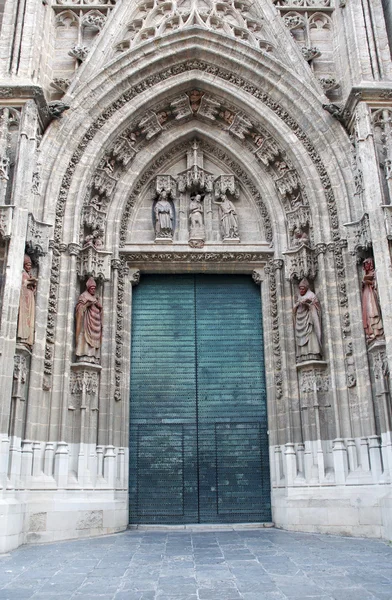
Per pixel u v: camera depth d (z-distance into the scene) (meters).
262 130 17.55
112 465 14.75
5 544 11.23
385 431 13.40
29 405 13.61
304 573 8.43
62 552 10.97
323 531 13.59
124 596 7.16
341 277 15.49
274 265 16.88
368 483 13.55
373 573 8.39
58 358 14.68
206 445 16.20
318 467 14.32
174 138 18.22
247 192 18.23
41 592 7.42
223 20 18.12
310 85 17.09
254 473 15.97
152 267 17.31
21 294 13.61
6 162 14.25
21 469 13.08
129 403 16.09
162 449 16.12
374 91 15.36
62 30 18.17
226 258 17.27
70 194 16.05
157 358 16.95
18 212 13.70
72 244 15.52
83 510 13.62
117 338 16.12
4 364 12.49
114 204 17.16
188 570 8.77
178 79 17.70
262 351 17.14
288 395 15.45
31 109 14.83
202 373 16.89
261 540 12.21
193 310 17.50
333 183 16.16
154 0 18.53
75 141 16.31
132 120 17.33
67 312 15.04
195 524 15.27
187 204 18.14
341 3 17.72
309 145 16.78
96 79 16.86
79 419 14.59
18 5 16.34
